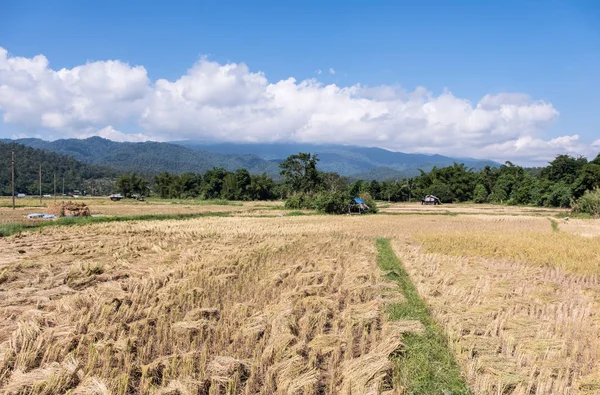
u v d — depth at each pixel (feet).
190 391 21.53
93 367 24.17
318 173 269.23
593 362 25.94
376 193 369.50
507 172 347.77
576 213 170.81
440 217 152.97
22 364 24.72
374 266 55.88
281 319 31.14
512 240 79.15
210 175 383.24
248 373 24.36
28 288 42.42
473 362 25.14
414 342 28.81
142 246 70.18
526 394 22.11
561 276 51.16
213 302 36.70
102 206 219.20
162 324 30.53
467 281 47.01
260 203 278.67
